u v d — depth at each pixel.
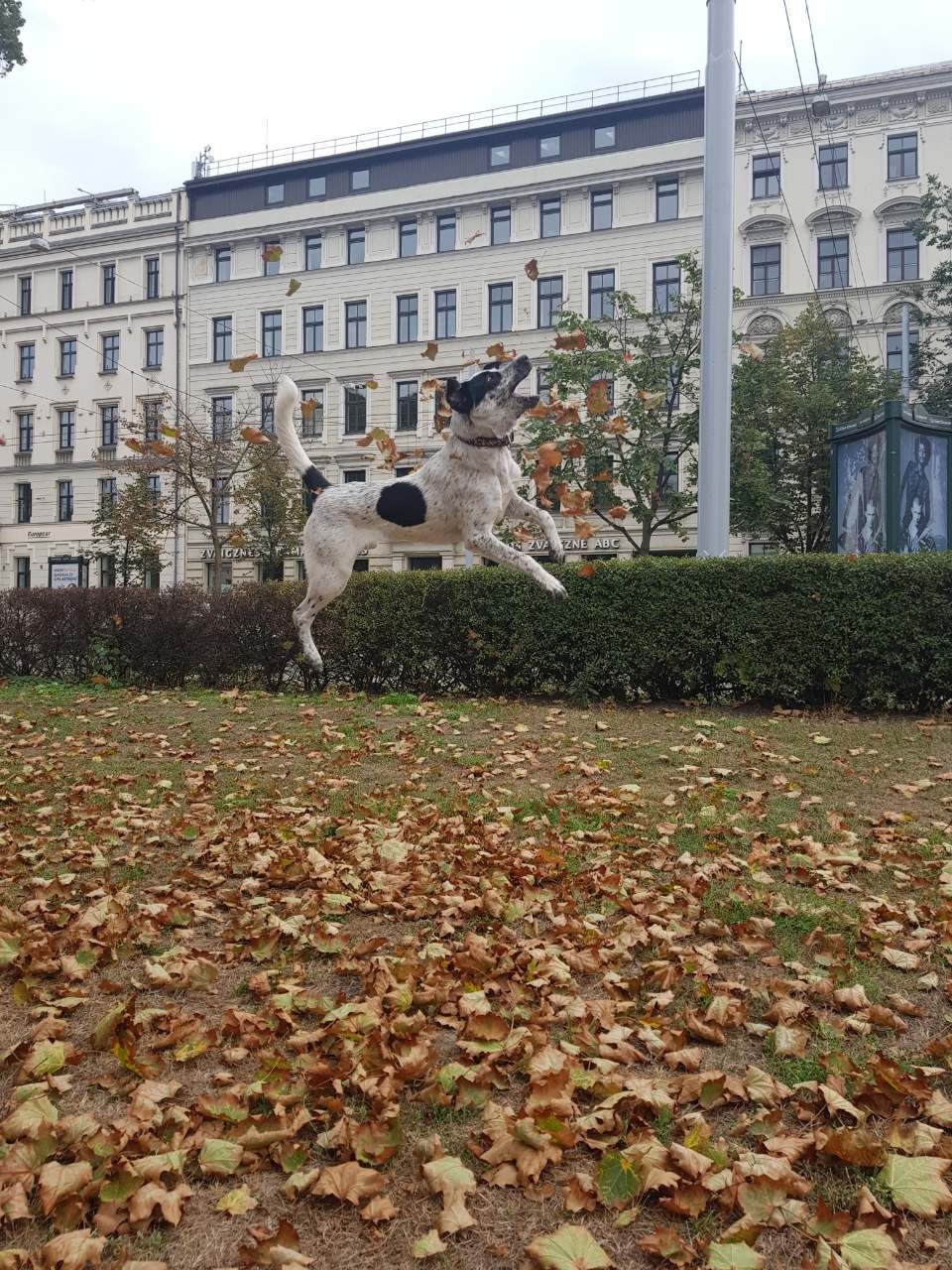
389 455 6.34
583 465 19.91
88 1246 1.77
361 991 2.85
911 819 4.62
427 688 9.73
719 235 9.15
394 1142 2.11
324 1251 1.82
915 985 2.88
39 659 11.78
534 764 5.90
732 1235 1.81
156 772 5.92
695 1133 2.09
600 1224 1.89
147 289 38.56
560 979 2.87
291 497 27.84
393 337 34.50
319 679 10.21
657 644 8.45
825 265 29.88
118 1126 2.15
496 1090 2.34
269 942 3.19
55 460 40.88
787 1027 2.58
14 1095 2.29
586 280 32.16
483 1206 1.94
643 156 31.12
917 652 7.80
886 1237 1.79
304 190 35.88
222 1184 2.02
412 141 33.81
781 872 3.90
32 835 4.57
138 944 3.24
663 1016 2.71
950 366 24.20
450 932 3.27
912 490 10.30
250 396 36.41
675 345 20.95
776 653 8.10
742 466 21.23
